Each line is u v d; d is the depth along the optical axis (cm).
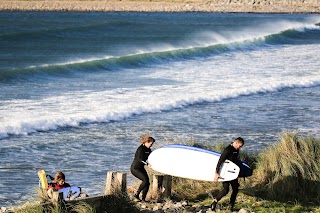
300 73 6106
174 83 5394
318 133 3788
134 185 2533
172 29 12319
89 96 4650
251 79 5672
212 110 4406
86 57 7381
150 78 5719
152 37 10238
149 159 2319
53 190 1922
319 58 7444
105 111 4059
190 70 6309
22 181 2728
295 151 2527
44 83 5309
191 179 2473
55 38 9788
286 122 4088
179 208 2183
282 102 4788
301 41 10406
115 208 2028
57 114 3934
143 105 4319
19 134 3519
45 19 16600
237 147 2177
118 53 7819
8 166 2928
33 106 4184
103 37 10175
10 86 5069
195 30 11925
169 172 2295
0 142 3344
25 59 7144
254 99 4872
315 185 2422
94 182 2725
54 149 3259
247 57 7600
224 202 2283
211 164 2269
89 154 3186
